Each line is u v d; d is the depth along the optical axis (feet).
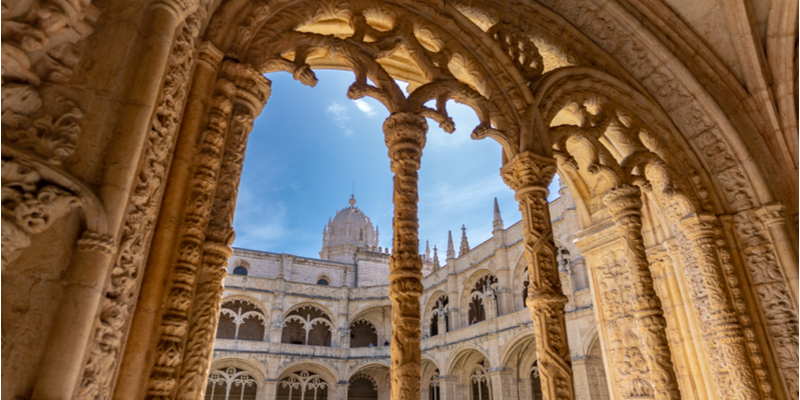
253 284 140.56
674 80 29.50
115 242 9.37
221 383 135.74
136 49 11.04
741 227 27.81
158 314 12.55
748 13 28.25
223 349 127.13
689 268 28.53
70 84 9.81
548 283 21.13
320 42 20.29
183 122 14.96
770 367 24.94
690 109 29.81
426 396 132.36
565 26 28.86
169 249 13.33
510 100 24.39
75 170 9.17
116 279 9.85
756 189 27.61
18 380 7.74
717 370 26.23
